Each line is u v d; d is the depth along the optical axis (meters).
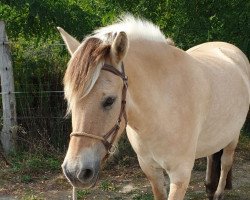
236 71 3.67
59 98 5.69
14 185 4.72
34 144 5.38
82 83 2.23
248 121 6.08
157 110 2.79
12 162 5.18
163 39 2.99
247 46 5.54
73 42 2.57
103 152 2.38
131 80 2.62
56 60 5.84
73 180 2.25
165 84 2.84
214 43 4.24
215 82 3.26
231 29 5.58
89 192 4.51
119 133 2.51
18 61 5.79
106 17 5.56
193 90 2.97
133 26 2.86
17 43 5.91
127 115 2.60
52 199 4.39
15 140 5.41
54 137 5.57
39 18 5.30
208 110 3.18
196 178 4.90
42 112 5.61
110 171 5.07
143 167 3.20
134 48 2.77
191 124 2.96
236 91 3.52
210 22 5.57
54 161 5.16
